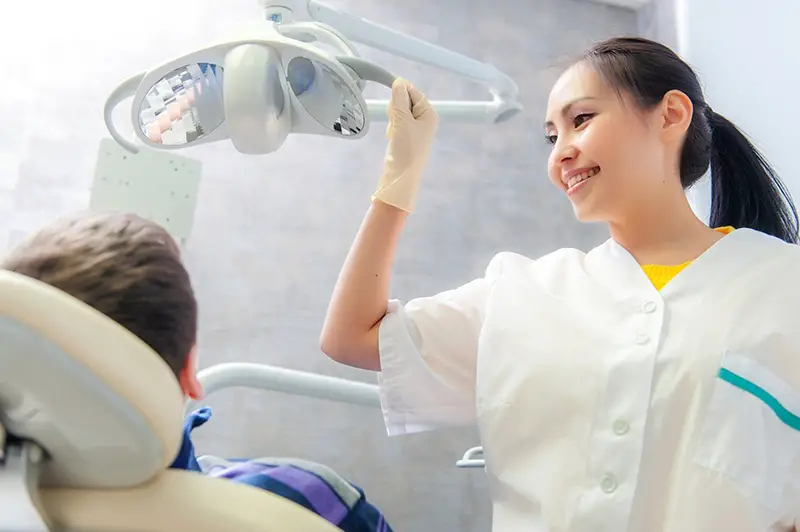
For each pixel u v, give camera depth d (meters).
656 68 1.02
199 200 1.85
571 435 0.88
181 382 0.63
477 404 0.96
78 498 0.50
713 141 1.13
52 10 1.85
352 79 1.00
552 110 1.04
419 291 1.95
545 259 1.07
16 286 0.46
